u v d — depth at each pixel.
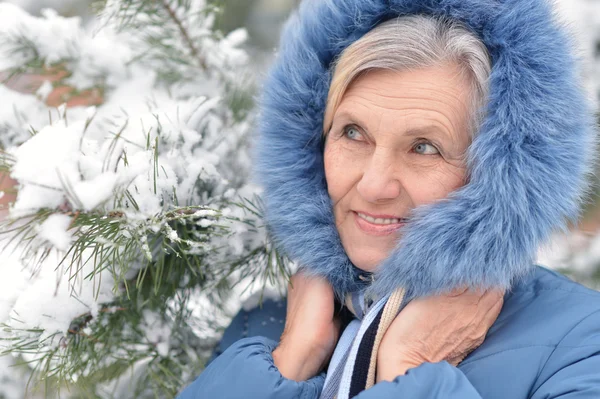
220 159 1.14
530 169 0.91
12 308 1.01
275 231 1.09
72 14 2.26
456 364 0.98
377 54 0.92
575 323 0.94
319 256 1.05
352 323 1.04
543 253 1.00
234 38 1.35
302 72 1.05
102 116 1.19
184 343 1.23
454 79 0.92
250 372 0.97
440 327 0.96
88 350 1.06
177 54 1.28
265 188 1.09
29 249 0.89
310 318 1.04
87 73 1.28
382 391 0.86
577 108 0.95
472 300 0.98
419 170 0.94
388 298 0.99
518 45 0.91
